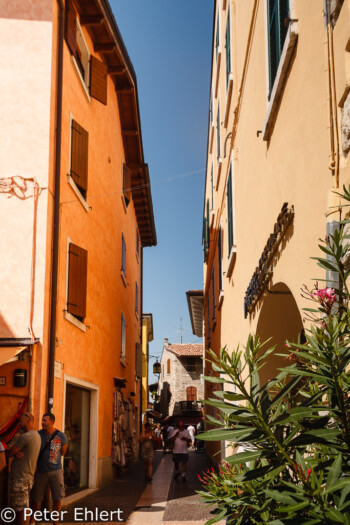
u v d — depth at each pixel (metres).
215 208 17.36
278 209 6.04
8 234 10.21
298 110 5.02
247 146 8.80
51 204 10.60
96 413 14.08
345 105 3.57
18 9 11.08
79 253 12.23
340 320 2.42
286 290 6.62
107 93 16.42
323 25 4.12
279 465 2.09
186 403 55.06
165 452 33.03
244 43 9.16
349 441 2.04
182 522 8.83
